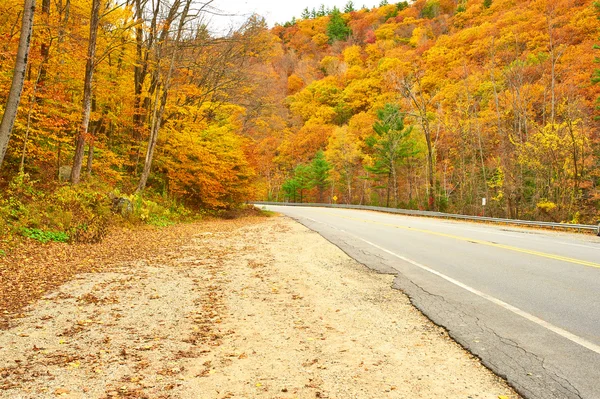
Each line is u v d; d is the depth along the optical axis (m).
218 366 4.52
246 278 8.70
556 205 28.41
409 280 8.17
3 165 15.32
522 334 5.15
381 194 66.25
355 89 69.19
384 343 5.07
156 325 5.84
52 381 4.16
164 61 21.77
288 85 77.75
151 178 26.12
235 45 25.88
